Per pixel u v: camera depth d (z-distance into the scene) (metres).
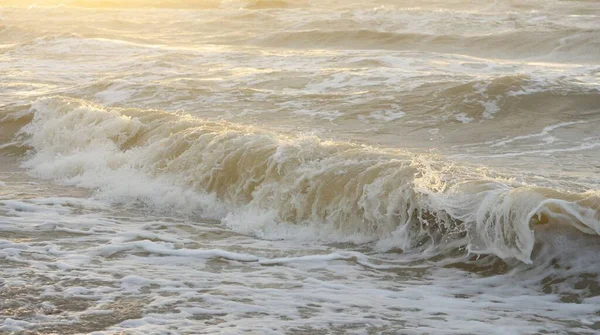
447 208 11.09
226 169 14.60
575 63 41.59
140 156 16.83
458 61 37.91
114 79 32.06
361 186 12.45
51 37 50.25
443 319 8.57
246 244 11.96
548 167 16.17
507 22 58.84
